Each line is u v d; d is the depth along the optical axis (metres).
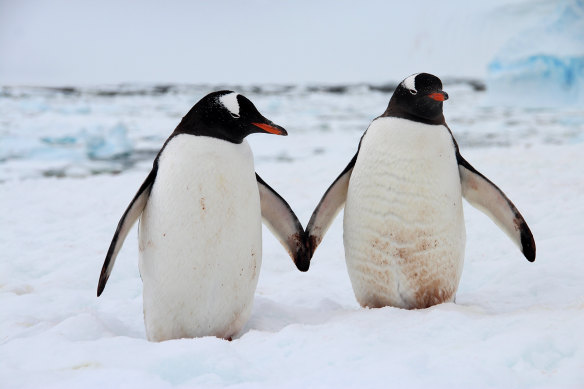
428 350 2.85
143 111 37.78
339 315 3.87
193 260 3.31
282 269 6.13
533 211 7.52
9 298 4.59
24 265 6.06
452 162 3.84
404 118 3.78
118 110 38.34
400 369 2.54
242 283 3.47
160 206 3.31
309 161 14.91
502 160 12.20
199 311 3.42
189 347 2.84
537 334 2.82
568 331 2.88
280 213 3.92
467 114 33.16
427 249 3.79
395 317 3.52
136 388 2.38
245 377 2.66
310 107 42.25
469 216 7.55
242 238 3.39
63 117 32.56
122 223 3.37
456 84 72.12
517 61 36.47
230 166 3.33
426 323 3.25
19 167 17.91
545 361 2.68
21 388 2.41
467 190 4.10
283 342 3.10
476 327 3.14
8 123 28.19
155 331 3.51
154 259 3.37
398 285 3.91
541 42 35.81
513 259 5.67
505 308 4.22
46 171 17.20
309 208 8.62
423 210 3.73
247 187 3.40
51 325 3.71
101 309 4.49
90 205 9.60
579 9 35.03
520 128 25.45
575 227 6.54
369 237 3.87
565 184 9.31
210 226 3.29
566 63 34.59
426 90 3.69
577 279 4.72
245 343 3.17
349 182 4.02
